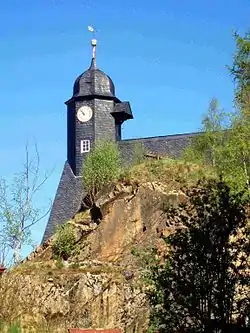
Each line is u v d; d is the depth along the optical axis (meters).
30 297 27.02
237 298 14.31
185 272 13.84
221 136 33.66
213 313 13.61
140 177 31.80
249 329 13.67
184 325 14.02
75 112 53.91
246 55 27.25
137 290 25.77
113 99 54.19
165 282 14.01
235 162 27.64
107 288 26.44
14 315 26.73
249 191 19.62
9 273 28.70
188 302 13.68
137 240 29.52
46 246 31.94
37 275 27.48
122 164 38.84
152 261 16.27
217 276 13.77
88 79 54.41
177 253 14.02
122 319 25.61
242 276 13.91
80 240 31.19
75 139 53.12
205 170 30.95
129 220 30.31
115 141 48.94
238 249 14.02
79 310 26.28
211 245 13.85
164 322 14.30
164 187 30.88
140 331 24.72
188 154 34.47
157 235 28.95
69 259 30.34
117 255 29.34
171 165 32.34
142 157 38.75
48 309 26.52
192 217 14.38
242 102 28.97
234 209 14.16
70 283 26.88
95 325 25.89
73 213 47.31
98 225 30.91
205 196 14.63
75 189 49.50
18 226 39.34
